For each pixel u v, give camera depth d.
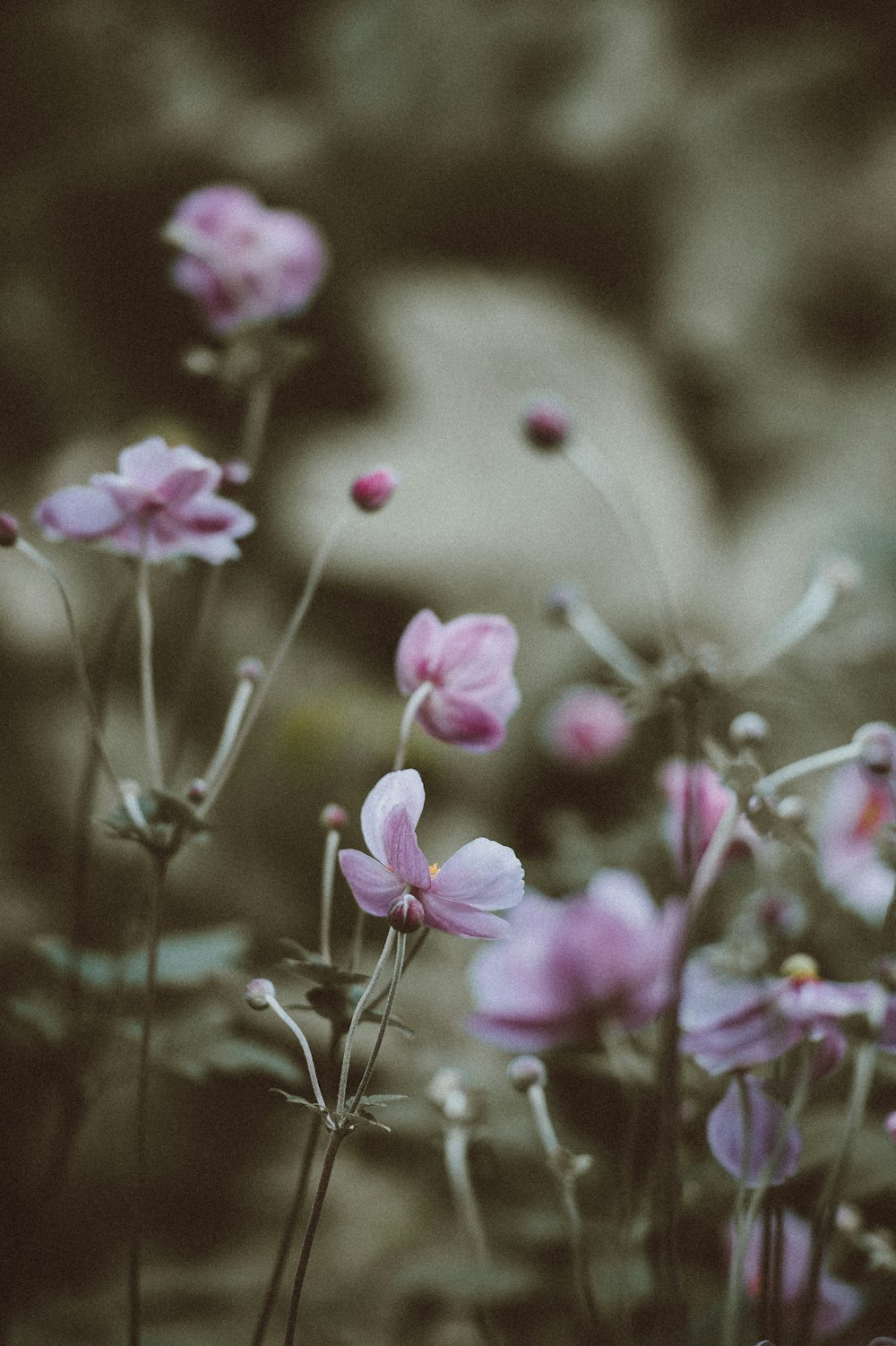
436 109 4.21
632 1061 1.19
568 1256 1.27
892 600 1.72
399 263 4.17
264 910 2.96
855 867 1.26
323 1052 1.40
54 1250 1.88
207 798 1.13
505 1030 1.13
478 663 1.11
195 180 4.12
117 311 4.07
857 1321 1.20
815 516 3.66
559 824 1.50
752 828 1.13
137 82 4.32
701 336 4.09
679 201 4.15
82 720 3.26
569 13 4.27
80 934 1.24
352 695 3.12
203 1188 2.11
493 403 3.91
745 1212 1.16
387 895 1.04
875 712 1.48
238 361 1.37
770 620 3.52
